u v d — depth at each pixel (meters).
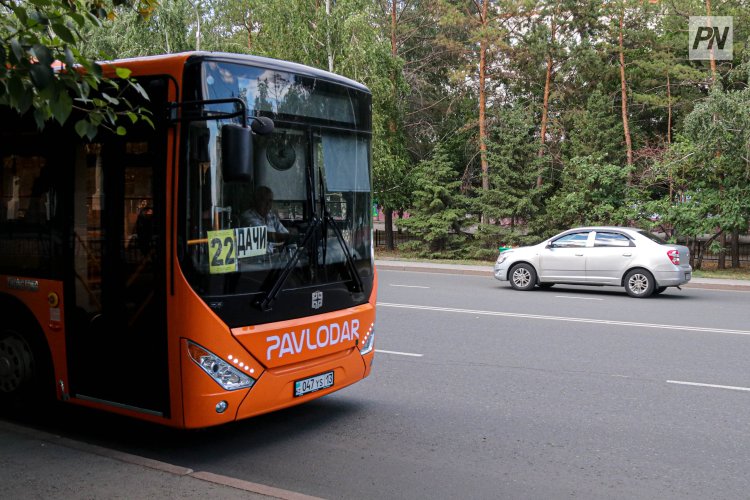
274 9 30.69
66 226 5.83
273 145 5.62
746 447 5.85
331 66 30.42
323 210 6.05
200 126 5.15
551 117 32.47
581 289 18.64
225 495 4.43
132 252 5.41
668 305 15.18
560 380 8.17
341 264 6.25
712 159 23.88
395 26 34.53
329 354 6.10
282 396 5.63
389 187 32.88
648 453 5.70
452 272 24.50
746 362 9.15
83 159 5.70
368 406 7.11
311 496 4.47
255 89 5.50
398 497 4.79
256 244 5.46
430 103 35.72
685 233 24.88
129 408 5.50
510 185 30.00
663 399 7.34
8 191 6.25
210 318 5.14
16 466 4.88
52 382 6.10
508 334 11.22
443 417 6.73
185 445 5.90
